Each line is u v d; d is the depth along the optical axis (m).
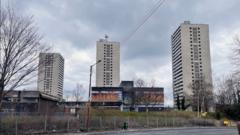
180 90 106.44
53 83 52.81
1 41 18.70
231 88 87.38
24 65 19.98
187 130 45.03
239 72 22.00
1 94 19.00
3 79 18.72
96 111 64.69
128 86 103.00
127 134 33.66
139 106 97.06
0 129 24.94
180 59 101.19
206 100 95.94
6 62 18.73
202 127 59.28
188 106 102.25
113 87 92.44
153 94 98.44
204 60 96.12
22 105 45.41
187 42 93.75
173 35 93.00
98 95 91.25
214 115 85.56
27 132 28.25
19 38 20.06
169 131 41.66
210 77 98.00
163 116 71.38
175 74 113.00
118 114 65.19
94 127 41.78
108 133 35.72
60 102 68.00
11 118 27.02
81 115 44.12
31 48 21.20
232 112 86.06
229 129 48.59
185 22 89.25
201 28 92.44
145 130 44.66
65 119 35.91
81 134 32.06
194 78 97.31
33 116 30.56
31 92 48.09
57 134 30.86
